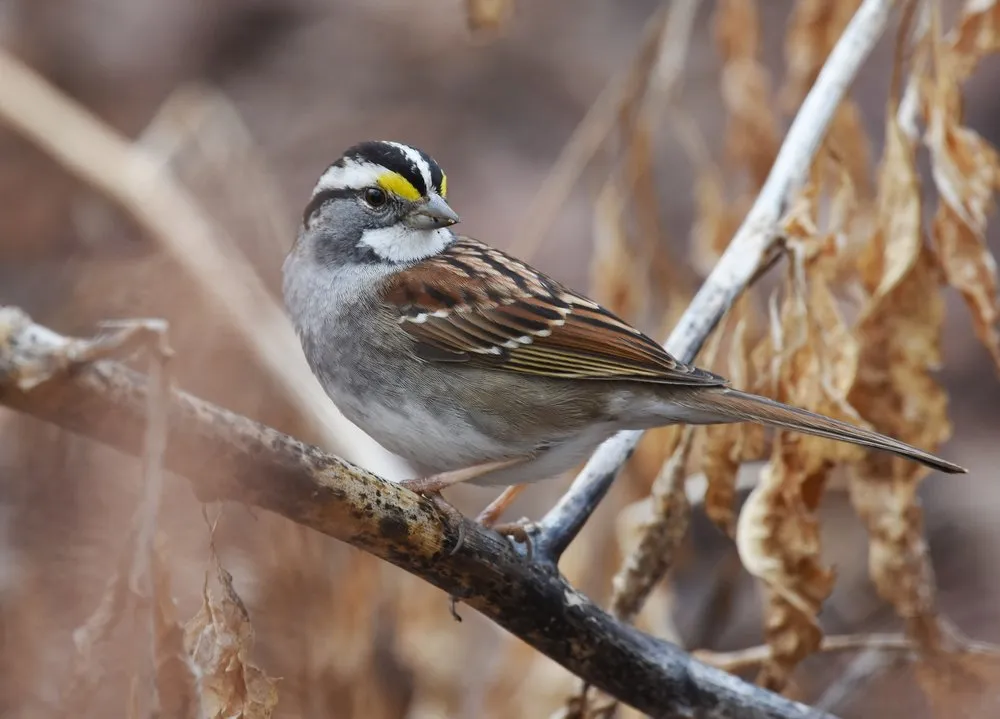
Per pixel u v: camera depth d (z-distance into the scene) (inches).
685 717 258.5
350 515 214.8
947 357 497.4
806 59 362.9
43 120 421.1
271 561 349.1
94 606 326.0
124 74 569.9
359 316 298.7
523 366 289.3
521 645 368.5
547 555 250.2
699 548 454.3
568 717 274.7
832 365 283.9
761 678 282.2
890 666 366.3
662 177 518.6
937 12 306.3
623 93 384.5
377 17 592.7
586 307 292.7
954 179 300.8
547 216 393.1
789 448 277.3
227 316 387.9
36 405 177.5
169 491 331.6
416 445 299.0
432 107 565.6
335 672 354.9
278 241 448.1
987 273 298.2
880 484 296.7
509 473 295.9
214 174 447.8
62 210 486.9
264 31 592.4
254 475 200.2
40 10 570.6
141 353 175.2
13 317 175.9
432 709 372.8
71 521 331.3
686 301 389.4
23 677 317.4
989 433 479.8
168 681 188.7
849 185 303.3
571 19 591.2
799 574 277.7
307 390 377.1
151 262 399.5
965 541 454.6
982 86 531.8
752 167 382.3
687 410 272.5
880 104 520.1
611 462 265.7
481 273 299.6
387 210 308.2
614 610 274.8
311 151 548.7
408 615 378.3
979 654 297.3
